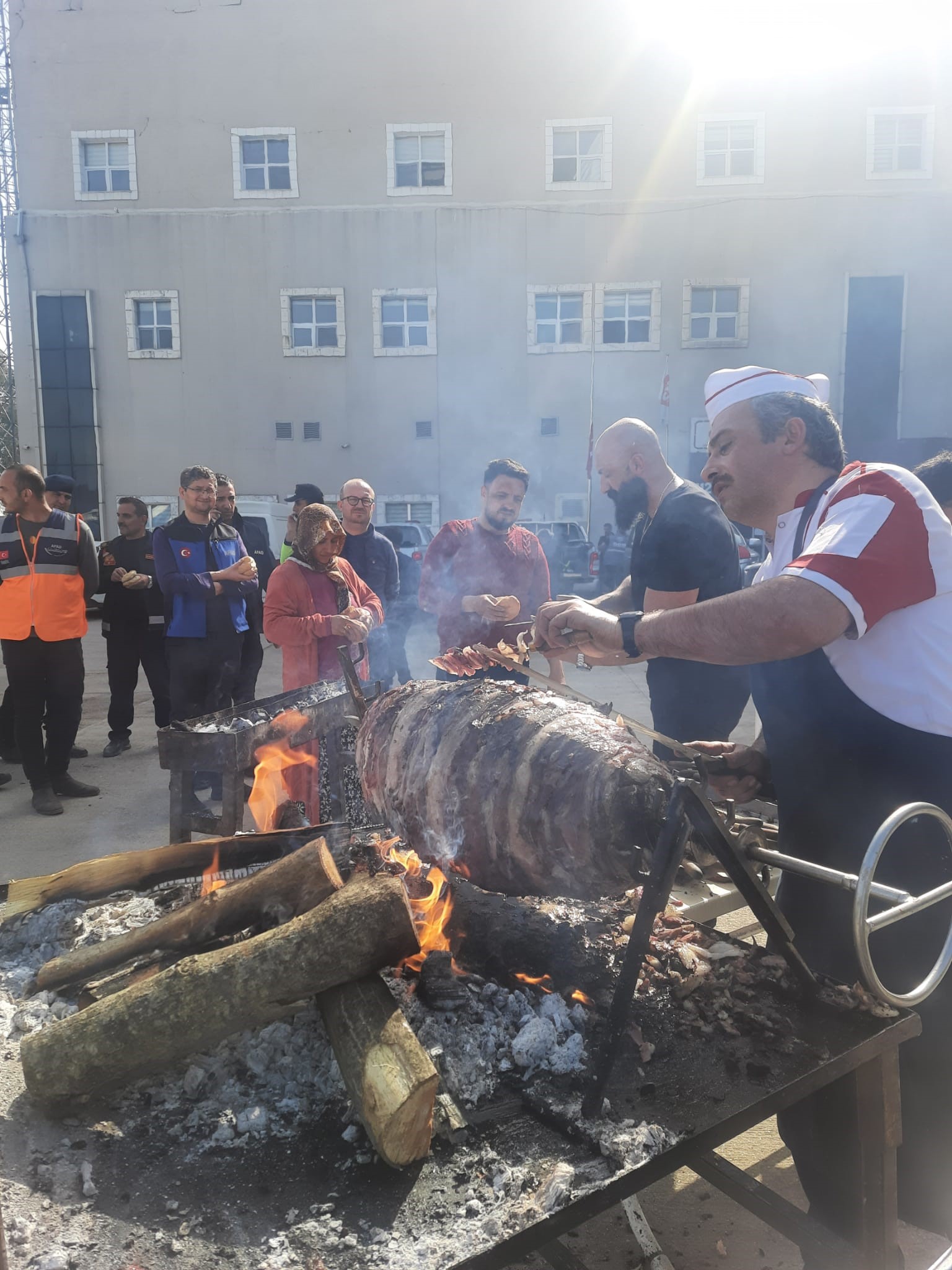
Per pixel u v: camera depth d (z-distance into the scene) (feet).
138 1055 4.40
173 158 62.64
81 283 63.72
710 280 61.87
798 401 5.60
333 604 13.06
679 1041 4.83
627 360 62.90
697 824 4.64
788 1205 4.78
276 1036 4.92
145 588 19.84
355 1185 3.93
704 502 9.50
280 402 64.54
